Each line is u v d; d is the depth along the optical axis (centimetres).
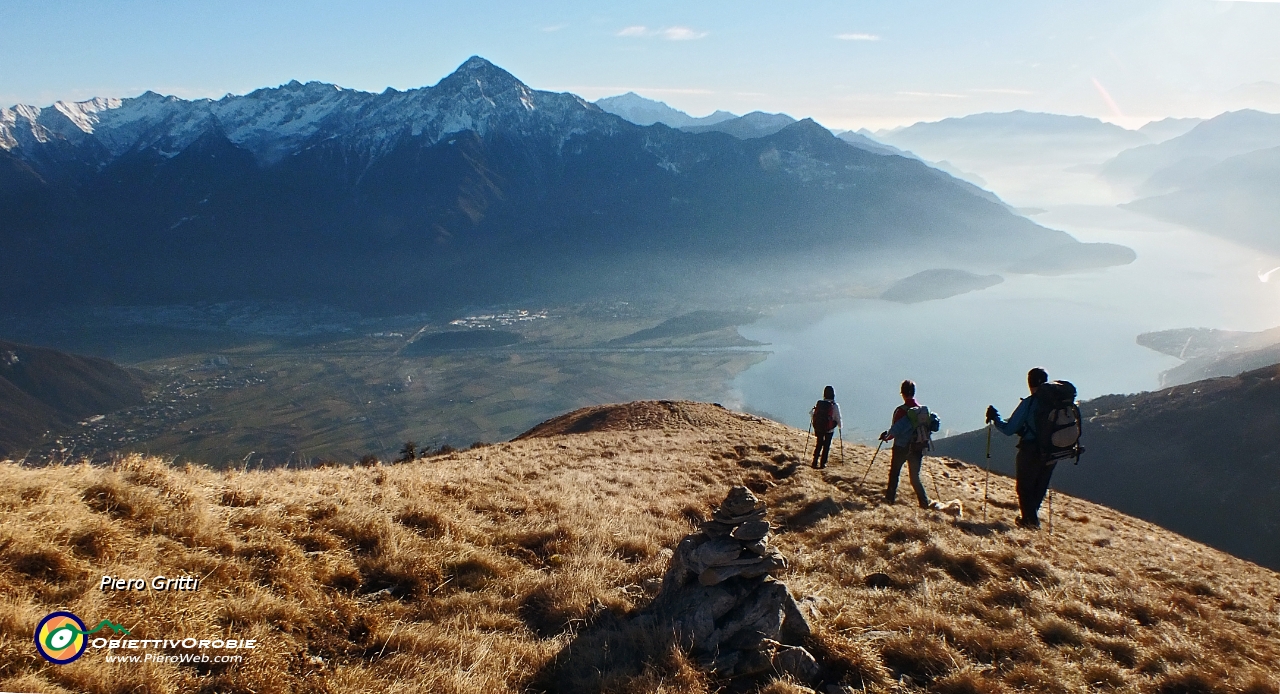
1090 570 894
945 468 2034
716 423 3459
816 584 742
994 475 2105
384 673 505
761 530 624
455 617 613
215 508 689
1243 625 741
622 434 2559
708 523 661
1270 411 8100
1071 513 1503
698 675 530
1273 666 607
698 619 596
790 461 1878
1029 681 550
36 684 398
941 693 538
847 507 1205
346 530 730
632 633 593
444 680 499
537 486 1202
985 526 1117
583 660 562
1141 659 607
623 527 967
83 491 626
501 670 534
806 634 602
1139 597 762
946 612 690
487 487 1114
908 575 802
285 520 702
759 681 547
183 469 804
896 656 595
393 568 673
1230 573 1040
